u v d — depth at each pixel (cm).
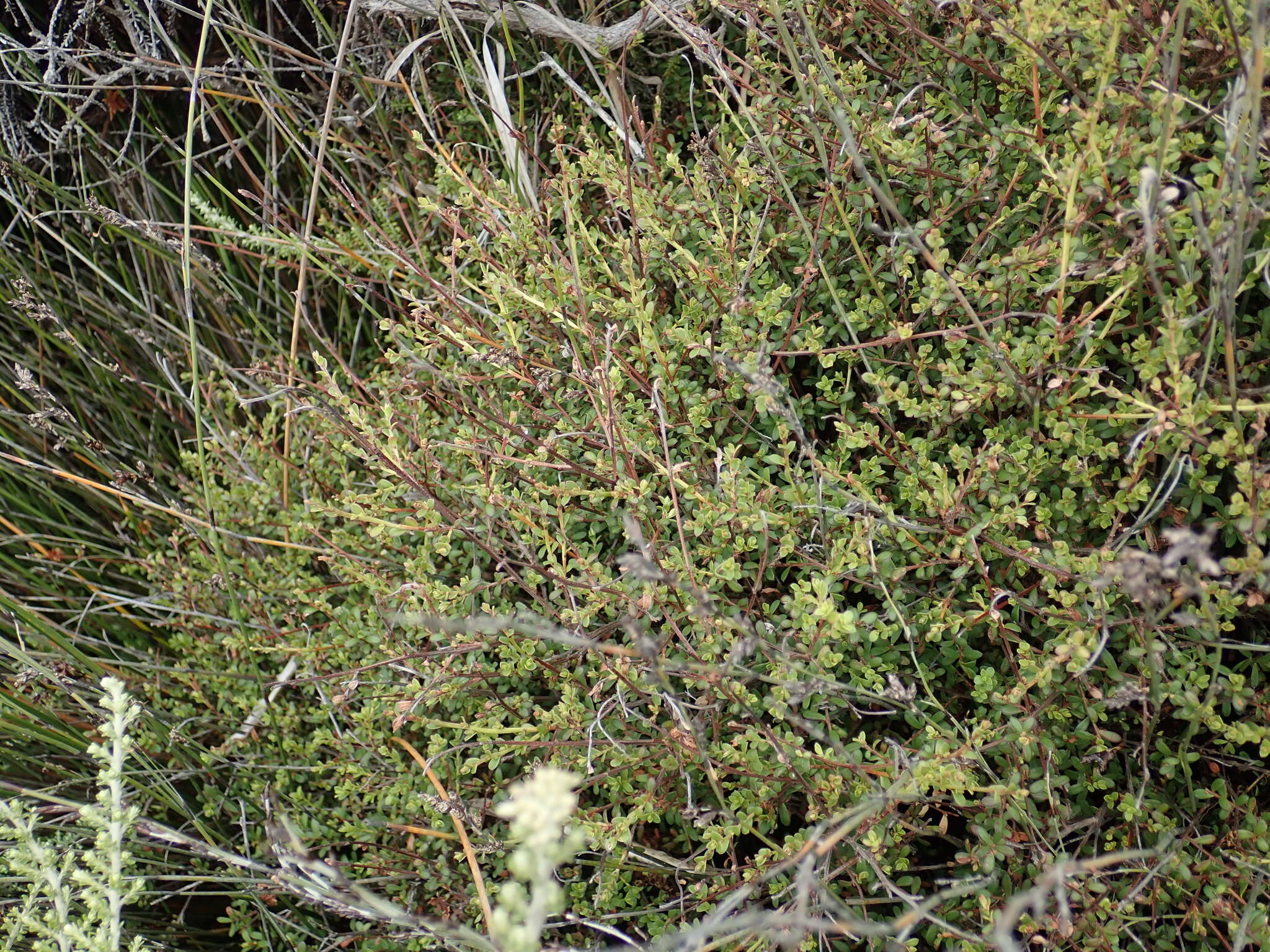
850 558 148
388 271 226
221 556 212
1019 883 150
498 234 191
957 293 143
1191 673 140
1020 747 148
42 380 259
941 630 150
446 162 201
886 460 161
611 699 157
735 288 170
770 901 160
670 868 166
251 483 233
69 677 217
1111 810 156
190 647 236
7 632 234
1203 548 112
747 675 150
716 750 154
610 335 163
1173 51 132
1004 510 148
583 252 194
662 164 209
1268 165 145
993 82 171
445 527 175
